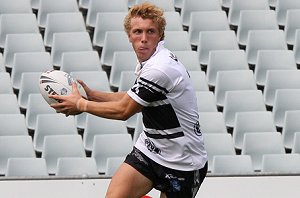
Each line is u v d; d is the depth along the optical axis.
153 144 16.72
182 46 35.66
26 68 34.06
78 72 32.88
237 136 31.28
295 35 37.41
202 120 30.78
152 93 16.28
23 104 32.97
